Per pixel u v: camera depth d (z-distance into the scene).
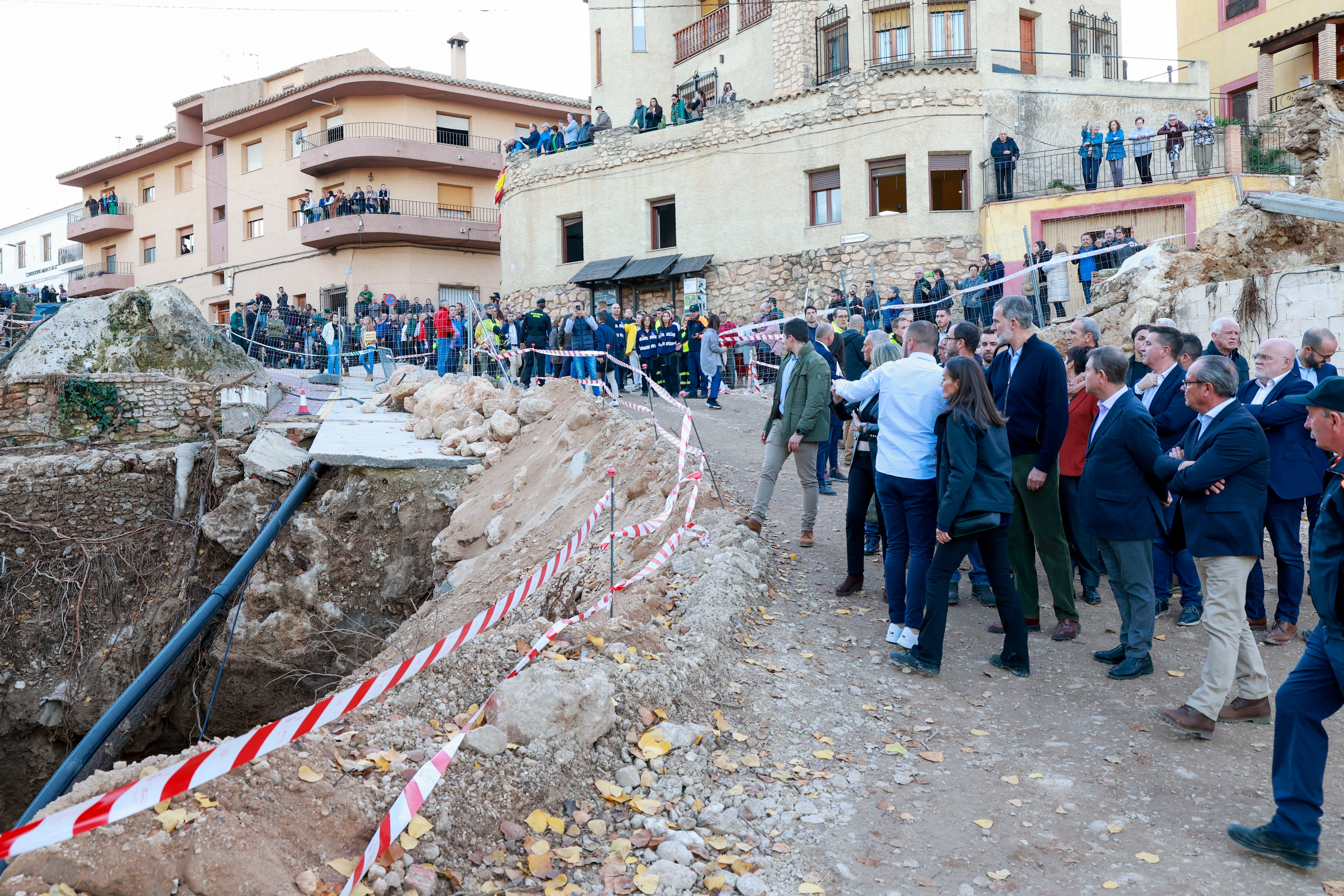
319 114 37.16
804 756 4.57
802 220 23.67
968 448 5.18
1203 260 12.74
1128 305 13.11
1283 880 3.53
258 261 39.28
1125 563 5.42
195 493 13.50
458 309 26.78
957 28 23.66
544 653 4.86
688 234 25.42
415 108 36.50
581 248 27.88
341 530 11.91
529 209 28.52
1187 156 20.98
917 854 3.76
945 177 22.39
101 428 14.55
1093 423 6.64
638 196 26.33
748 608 6.28
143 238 44.72
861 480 6.79
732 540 7.27
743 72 26.94
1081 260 17.41
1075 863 3.68
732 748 4.59
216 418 14.81
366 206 35.19
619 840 3.71
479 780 3.78
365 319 24.64
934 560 5.40
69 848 2.99
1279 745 3.69
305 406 16.17
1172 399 6.34
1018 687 5.38
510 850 3.59
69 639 12.59
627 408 14.84
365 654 11.27
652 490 9.06
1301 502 6.01
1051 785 4.28
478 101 37.38
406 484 12.05
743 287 24.47
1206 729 4.62
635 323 19.47
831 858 3.74
